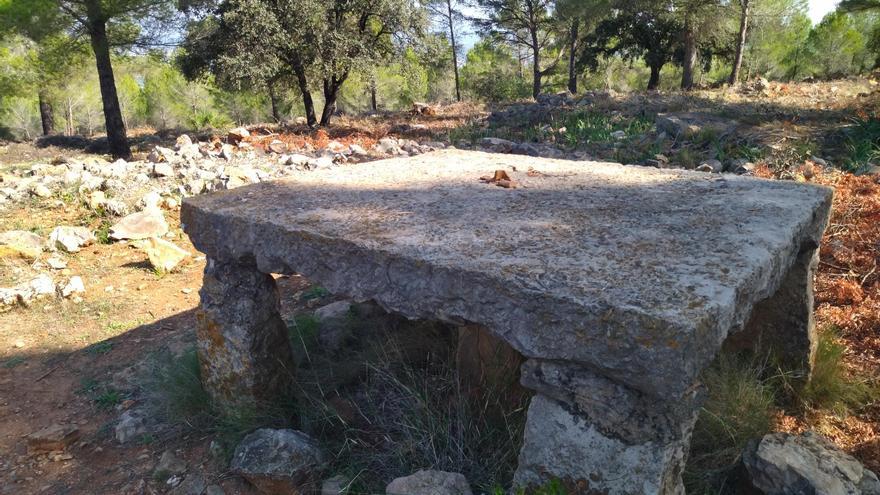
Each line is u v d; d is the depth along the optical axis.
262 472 2.27
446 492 1.96
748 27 19.78
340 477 2.28
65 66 12.66
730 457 2.20
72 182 6.55
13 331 4.08
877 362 2.85
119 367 3.57
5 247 4.95
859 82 13.30
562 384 1.63
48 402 3.27
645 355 1.44
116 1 10.23
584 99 12.59
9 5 9.38
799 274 2.56
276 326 2.72
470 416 2.42
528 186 2.80
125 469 2.63
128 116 29.61
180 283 4.76
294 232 2.18
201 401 2.82
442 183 2.88
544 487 1.67
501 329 1.68
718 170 6.41
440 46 15.57
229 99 29.25
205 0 12.67
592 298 1.52
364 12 13.96
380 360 2.79
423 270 1.83
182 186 6.38
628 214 2.27
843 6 11.05
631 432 1.55
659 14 18.25
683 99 11.16
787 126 7.55
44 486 2.59
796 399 2.64
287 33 12.69
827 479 1.91
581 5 16.86
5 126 25.09
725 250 1.83
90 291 4.62
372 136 11.55
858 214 4.38
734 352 2.84
